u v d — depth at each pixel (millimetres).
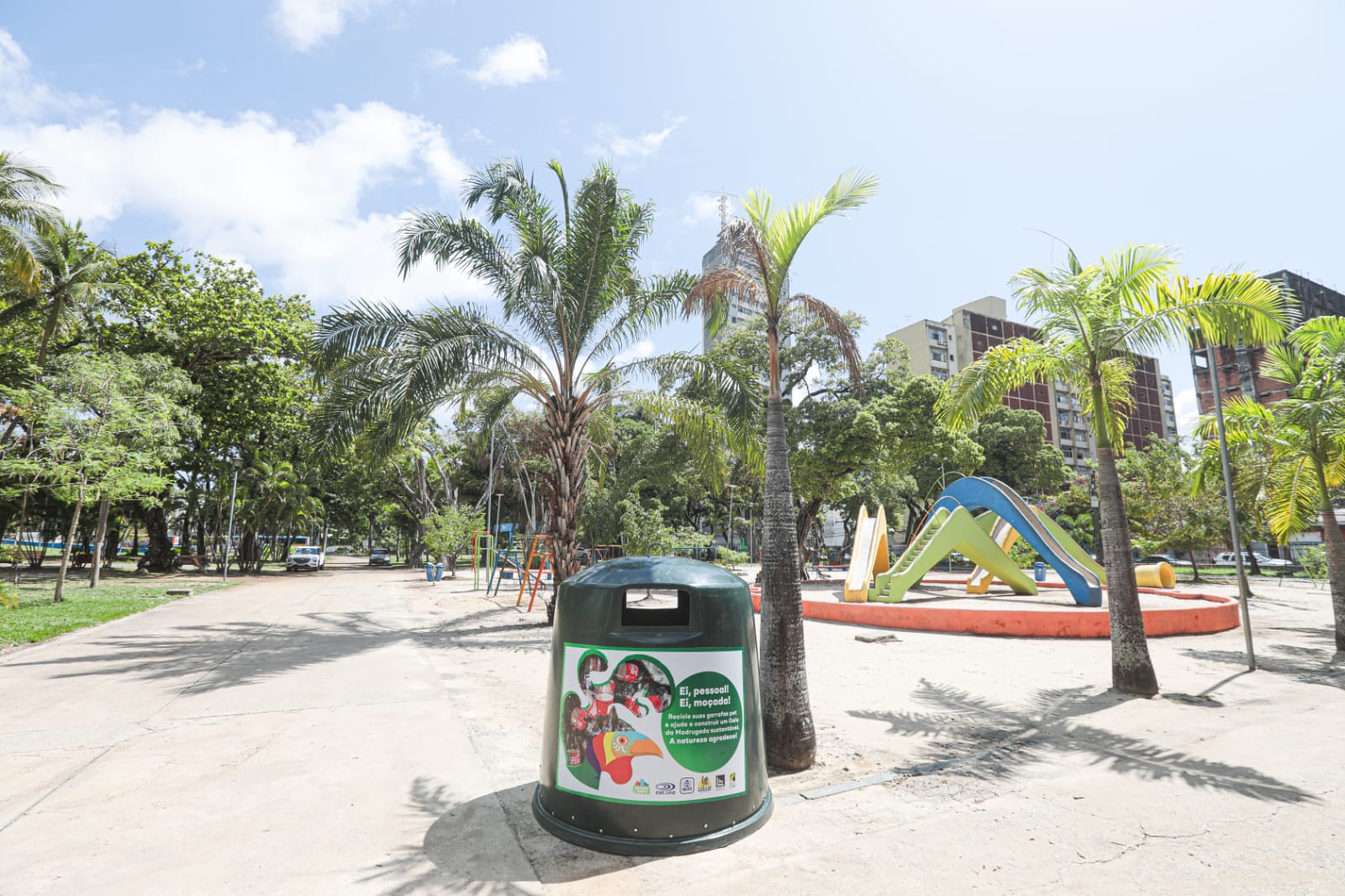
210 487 32406
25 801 3961
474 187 11812
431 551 30578
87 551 32406
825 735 5629
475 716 6012
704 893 2988
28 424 15773
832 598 17922
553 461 12242
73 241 23141
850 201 5922
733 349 25812
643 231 12633
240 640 10383
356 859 3268
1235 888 3047
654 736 3402
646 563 3816
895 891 3016
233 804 3951
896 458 25422
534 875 3129
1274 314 7074
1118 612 7242
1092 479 32125
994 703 6707
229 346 26234
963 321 76500
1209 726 5820
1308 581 27312
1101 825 3762
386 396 9984
